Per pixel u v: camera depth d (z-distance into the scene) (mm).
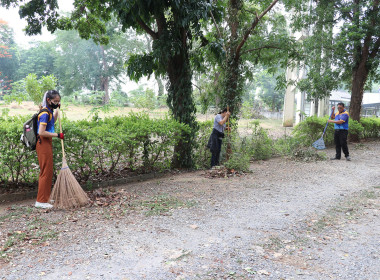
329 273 3006
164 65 7648
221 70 11047
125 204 5098
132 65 7773
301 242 3727
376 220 4477
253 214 4723
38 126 4883
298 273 2996
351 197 5680
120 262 3180
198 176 7523
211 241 3721
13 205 5129
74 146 5941
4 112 6473
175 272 2986
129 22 7078
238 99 10641
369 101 34656
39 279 2850
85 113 24812
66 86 39688
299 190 6188
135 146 6902
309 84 14242
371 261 3248
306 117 13008
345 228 4184
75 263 3150
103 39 10320
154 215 4613
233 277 2904
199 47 8695
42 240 3680
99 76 39156
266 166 8867
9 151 5449
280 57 11719
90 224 4219
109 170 7180
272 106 44312
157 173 7461
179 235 3893
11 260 3205
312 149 10273
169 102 8219
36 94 13945
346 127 9727
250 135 11180
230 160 7887
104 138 6266
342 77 15211
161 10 7133
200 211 4836
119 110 27516
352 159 10016
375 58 14148
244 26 10383
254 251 3455
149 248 3510
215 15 7945
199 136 8820
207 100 12367
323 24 13812
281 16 12062
